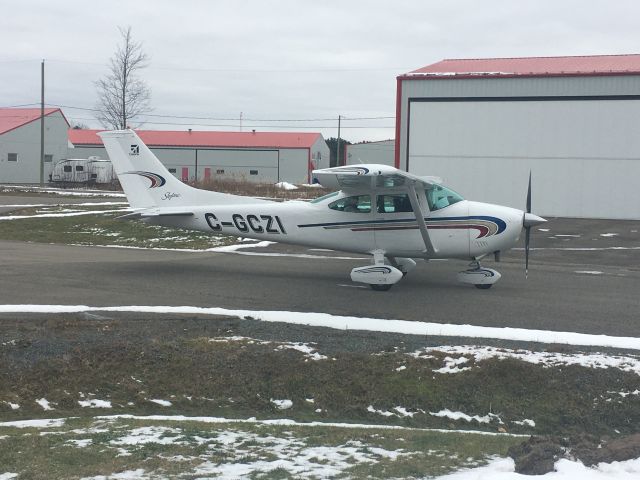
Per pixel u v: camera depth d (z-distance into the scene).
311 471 4.64
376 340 8.93
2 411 7.05
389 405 7.39
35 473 4.65
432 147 32.03
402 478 4.46
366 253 13.48
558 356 8.00
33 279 13.44
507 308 11.05
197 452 5.16
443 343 8.80
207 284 13.17
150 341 8.76
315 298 11.85
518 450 4.80
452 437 5.90
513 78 30.66
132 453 5.13
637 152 29.31
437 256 13.19
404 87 32.16
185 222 14.51
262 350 8.42
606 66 31.39
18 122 64.31
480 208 12.91
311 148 70.44
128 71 64.81
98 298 11.56
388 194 13.11
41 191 43.91
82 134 74.12
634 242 21.56
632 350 8.46
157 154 70.56
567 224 27.16
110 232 22.66
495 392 7.46
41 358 8.16
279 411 7.29
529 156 30.83
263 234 14.06
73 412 7.11
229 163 70.38
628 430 6.79
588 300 11.81
